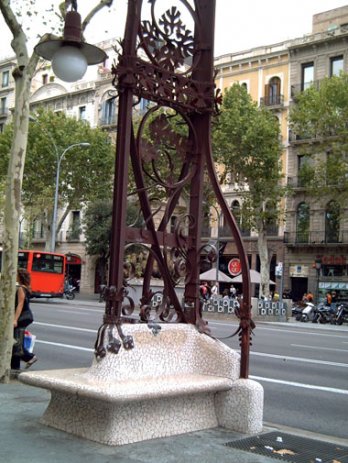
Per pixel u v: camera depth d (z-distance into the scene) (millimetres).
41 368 10203
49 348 12898
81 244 53406
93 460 4211
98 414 4707
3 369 7887
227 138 34031
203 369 5527
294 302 40906
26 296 8992
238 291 46000
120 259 4941
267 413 7480
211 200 35500
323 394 8883
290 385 9539
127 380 4797
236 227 5633
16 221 8258
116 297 4887
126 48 5090
